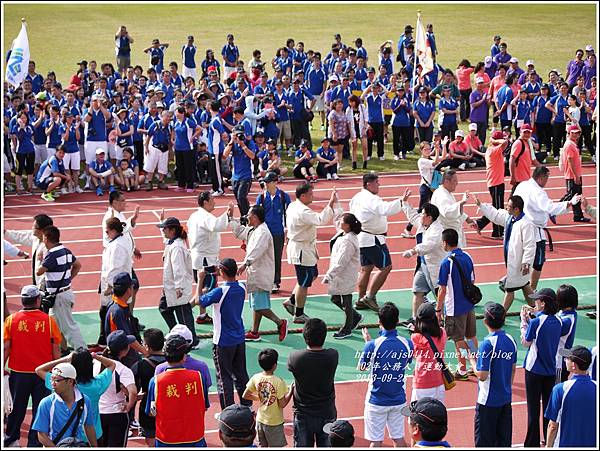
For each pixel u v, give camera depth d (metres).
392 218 20.95
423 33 28.77
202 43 45.56
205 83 27.81
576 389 9.48
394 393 10.38
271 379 10.30
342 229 14.10
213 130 22.38
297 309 14.98
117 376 10.04
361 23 52.12
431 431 8.33
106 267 13.35
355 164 25.19
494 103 28.23
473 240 19.36
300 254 14.58
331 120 24.61
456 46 43.62
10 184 23.75
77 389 9.40
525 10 56.59
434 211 13.86
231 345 11.77
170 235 13.59
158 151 23.34
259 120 25.44
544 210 14.59
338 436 8.98
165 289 13.67
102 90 27.08
